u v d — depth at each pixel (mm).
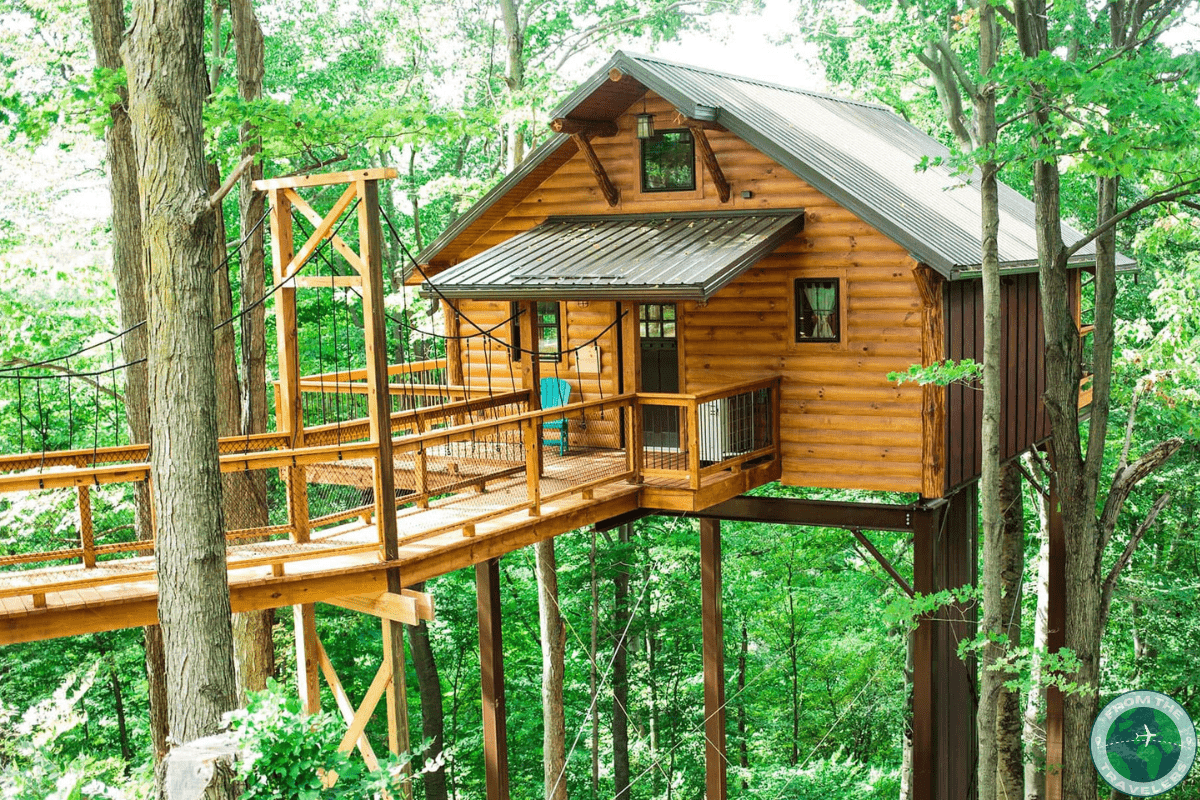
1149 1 12312
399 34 28672
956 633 16344
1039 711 19875
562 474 13812
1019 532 18422
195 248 8453
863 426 13852
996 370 10922
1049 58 9938
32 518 16750
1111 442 22906
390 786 7910
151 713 15250
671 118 14922
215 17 19812
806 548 21516
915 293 13375
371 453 10109
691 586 22719
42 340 17359
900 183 15453
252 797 7434
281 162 21359
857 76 24391
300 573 9734
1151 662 22312
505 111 18734
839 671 22031
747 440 13977
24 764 10742
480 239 16969
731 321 14656
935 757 15055
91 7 14367
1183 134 9688
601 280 12992
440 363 17531
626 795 21906
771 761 22875
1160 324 24391
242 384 17609
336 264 28625
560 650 18156
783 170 14188
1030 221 19344
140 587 9516
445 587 21734
